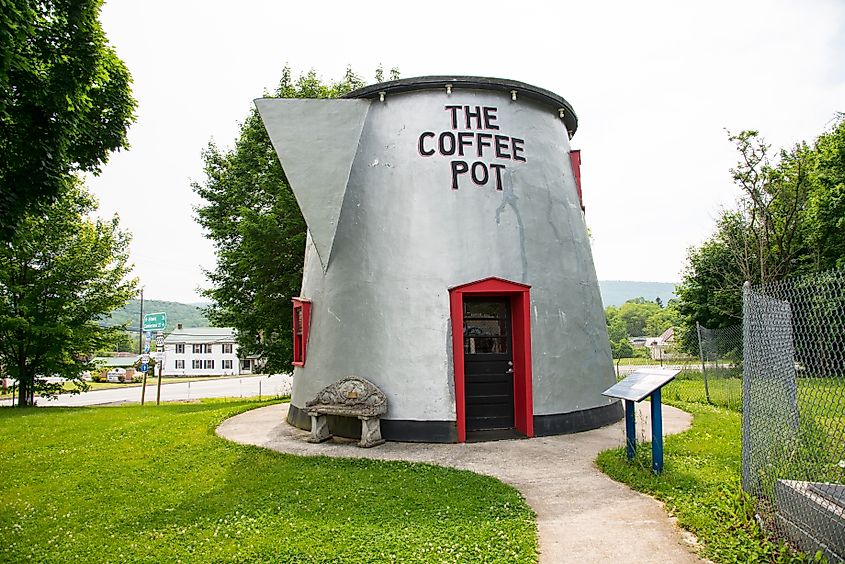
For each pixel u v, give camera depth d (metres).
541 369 9.83
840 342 4.82
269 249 19.83
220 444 9.42
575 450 8.64
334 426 10.08
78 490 7.12
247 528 5.52
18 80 8.91
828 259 22.06
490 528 5.34
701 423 10.48
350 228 10.37
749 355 5.84
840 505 4.29
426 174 9.96
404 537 5.16
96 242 21.02
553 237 10.49
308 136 10.19
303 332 11.36
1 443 10.64
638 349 55.34
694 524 5.29
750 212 24.39
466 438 9.47
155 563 4.80
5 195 9.02
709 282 28.28
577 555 4.79
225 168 23.70
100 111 10.99
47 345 19.88
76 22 9.73
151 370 50.22
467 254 9.72
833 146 20.52
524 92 10.55
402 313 9.67
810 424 5.42
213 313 23.92
